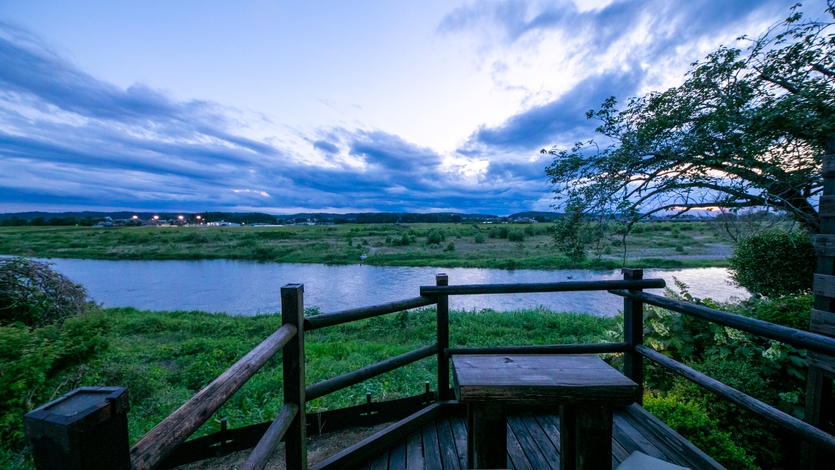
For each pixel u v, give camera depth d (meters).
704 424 2.59
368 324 10.77
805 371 3.22
